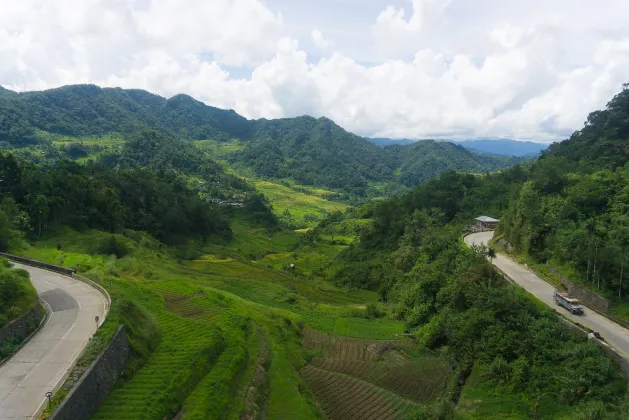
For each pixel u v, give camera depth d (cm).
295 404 3725
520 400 3706
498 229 7894
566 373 3650
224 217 16775
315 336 5759
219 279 8650
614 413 3064
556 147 12538
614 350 3591
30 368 2864
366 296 8844
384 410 3847
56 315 3816
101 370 2945
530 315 4400
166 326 4566
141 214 12750
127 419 2725
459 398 4022
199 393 3359
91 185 10862
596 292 4609
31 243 7594
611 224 5303
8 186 8781
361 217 18488
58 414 2330
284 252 14900
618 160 8188
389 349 5288
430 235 8769
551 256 5781
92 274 5284
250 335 4941
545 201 6625
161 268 8650
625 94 10325
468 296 5050
